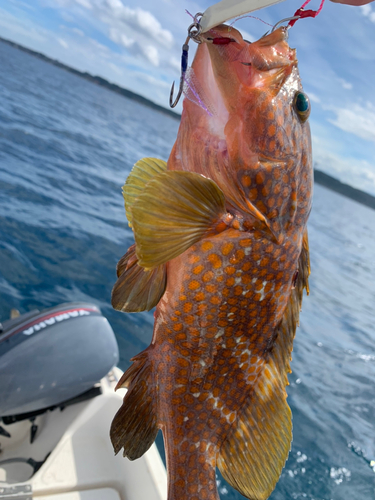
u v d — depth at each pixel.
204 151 0.31
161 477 0.68
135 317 1.67
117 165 4.89
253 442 0.37
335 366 2.04
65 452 0.75
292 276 0.35
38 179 2.99
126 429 0.34
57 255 1.89
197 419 0.37
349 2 0.26
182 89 0.30
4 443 0.78
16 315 0.97
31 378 0.76
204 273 0.33
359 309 3.44
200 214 0.29
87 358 0.84
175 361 0.35
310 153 0.35
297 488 1.16
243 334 0.35
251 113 0.31
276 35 0.32
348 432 1.49
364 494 1.20
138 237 0.26
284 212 0.33
